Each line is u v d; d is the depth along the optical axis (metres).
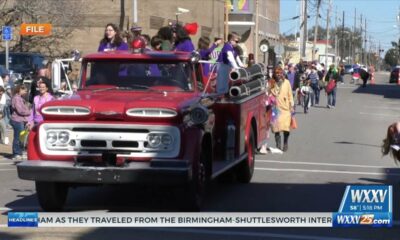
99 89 10.41
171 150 9.20
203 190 10.04
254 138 13.61
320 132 23.61
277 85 17.78
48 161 9.31
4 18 36.19
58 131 9.35
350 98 46.38
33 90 18.00
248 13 66.19
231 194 11.78
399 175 14.34
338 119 29.25
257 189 12.37
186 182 9.05
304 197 11.48
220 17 57.62
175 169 8.97
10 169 15.18
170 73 10.48
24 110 16.95
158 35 12.54
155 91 10.30
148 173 9.00
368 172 14.78
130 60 10.58
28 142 9.51
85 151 9.28
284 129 17.80
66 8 37.66
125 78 10.51
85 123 9.26
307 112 32.56
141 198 11.27
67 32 38.28
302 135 22.53
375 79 101.81
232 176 12.96
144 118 9.16
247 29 66.25
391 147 9.34
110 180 9.06
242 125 11.97
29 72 29.42
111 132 9.23
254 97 13.30
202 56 13.08
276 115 17.81
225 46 13.45
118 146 9.23
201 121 9.41
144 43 11.13
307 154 17.83
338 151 18.56
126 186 11.45
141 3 41.25
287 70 32.38
